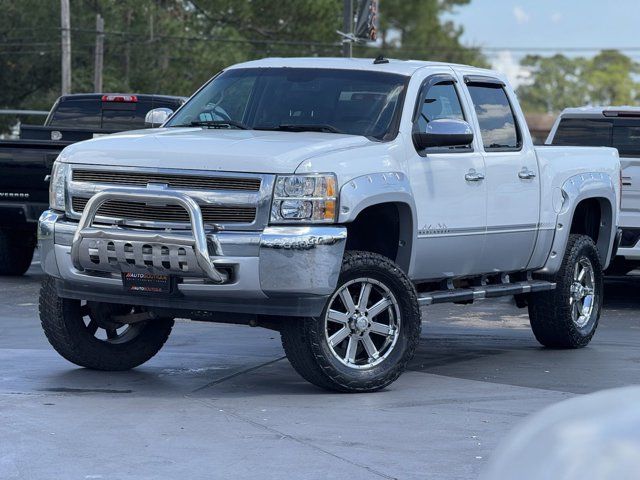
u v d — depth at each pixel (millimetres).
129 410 7301
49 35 49438
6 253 16141
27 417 7035
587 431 2393
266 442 6508
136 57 51688
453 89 9227
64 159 8164
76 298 8117
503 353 10328
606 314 13883
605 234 11211
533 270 10172
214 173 7590
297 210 7527
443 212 8711
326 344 7785
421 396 7969
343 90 8891
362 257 7902
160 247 7496
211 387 8195
